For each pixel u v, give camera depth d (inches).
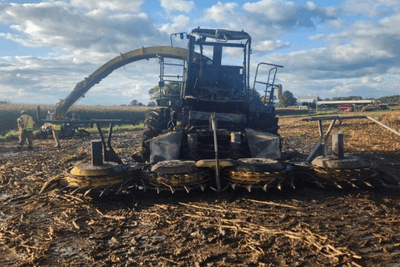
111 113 1408.7
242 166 211.5
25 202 206.5
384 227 157.2
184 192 218.8
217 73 361.4
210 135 279.9
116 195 213.2
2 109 1059.9
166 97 413.1
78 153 431.2
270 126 361.7
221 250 134.3
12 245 141.7
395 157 376.8
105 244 142.3
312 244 138.0
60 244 142.3
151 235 151.2
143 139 369.7
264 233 150.0
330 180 211.3
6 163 370.3
